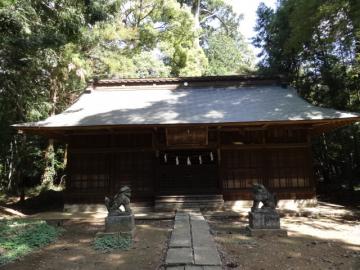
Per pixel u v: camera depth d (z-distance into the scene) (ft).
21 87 45.83
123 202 24.76
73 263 19.02
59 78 53.72
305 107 38.11
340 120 34.65
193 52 78.07
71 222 32.35
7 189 57.00
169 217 32.60
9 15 31.58
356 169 53.06
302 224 29.68
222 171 39.27
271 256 19.65
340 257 19.71
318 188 53.83
